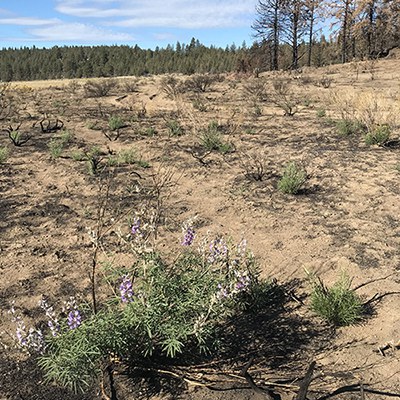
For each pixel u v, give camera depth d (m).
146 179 7.61
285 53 50.00
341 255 4.85
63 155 9.30
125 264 4.70
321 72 32.19
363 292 4.17
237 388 3.08
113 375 3.21
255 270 4.14
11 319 3.83
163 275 3.31
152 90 25.30
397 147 9.36
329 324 3.77
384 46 42.62
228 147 9.44
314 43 50.00
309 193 6.84
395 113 11.40
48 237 5.39
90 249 5.09
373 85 22.33
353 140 10.15
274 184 7.22
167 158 9.04
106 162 8.70
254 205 6.38
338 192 6.80
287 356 3.40
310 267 4.65
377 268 4.57
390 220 5.71
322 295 3.84
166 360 3.32
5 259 4.86
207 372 3.19
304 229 5.55
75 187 7.20
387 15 41.19
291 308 4.00
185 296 3.26
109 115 15.17
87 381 3.09
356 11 40.78
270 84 25.75
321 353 3.42
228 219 5.92
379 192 6.69
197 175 7.84
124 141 10.81
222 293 3.10
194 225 5.70
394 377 3.14
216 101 19.00
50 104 18.58
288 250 5.03
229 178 7.63
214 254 3.54
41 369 3.26
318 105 16.47
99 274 4.54
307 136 10.85
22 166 8.46
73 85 28.97
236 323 3.82
